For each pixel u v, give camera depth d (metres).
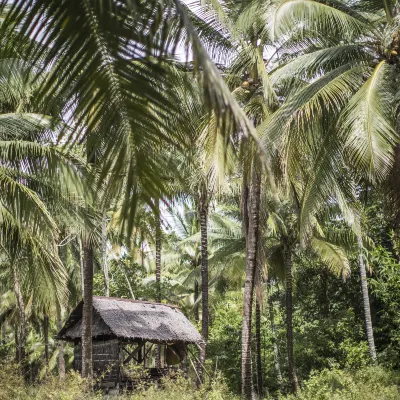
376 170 11.92
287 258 27.73
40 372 38.88
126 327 22.20
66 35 3.33
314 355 29.25
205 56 2.58
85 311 19.33
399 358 23.67
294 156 13.15
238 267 30.55
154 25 2.97
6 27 3.54
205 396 16.55
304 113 13.09
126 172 3.54
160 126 3.46
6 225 14.50
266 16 13.42
